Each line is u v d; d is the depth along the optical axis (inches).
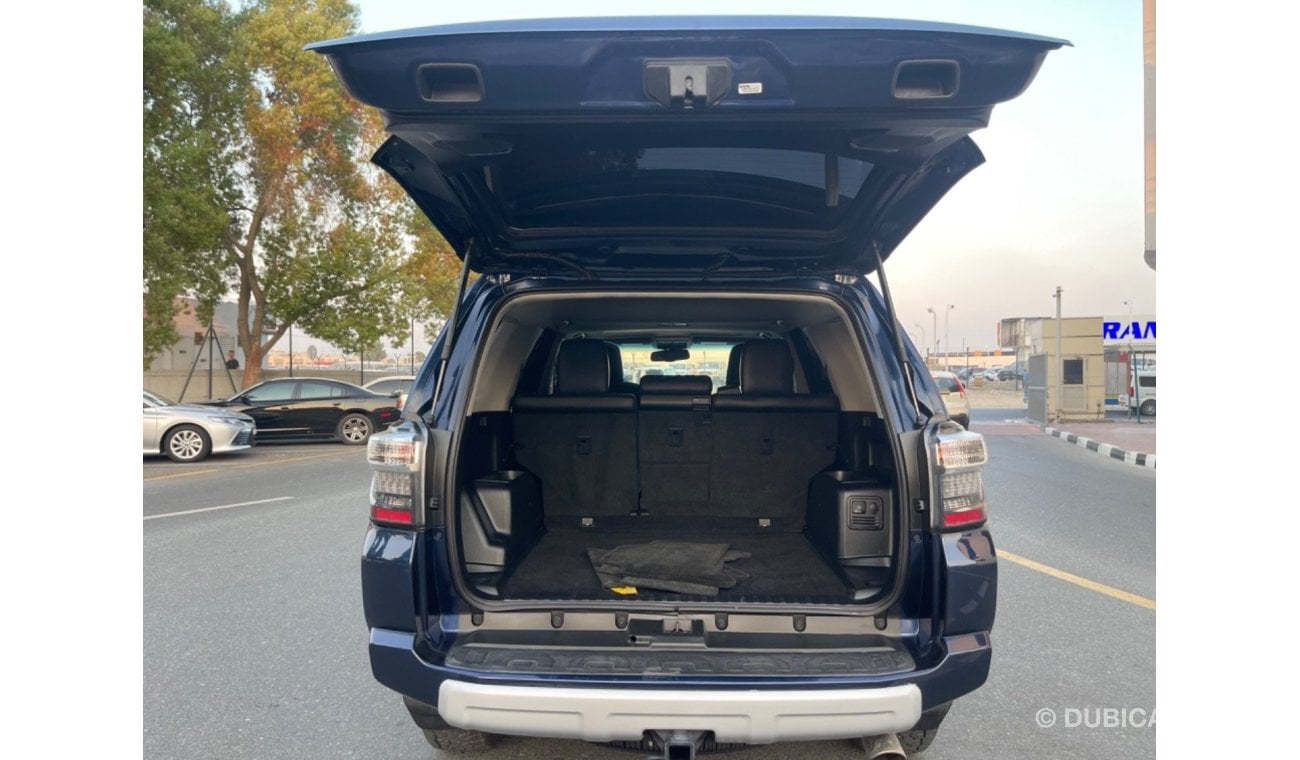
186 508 354.0
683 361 204.7
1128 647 180.9
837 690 99.1
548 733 98.9
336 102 945.5
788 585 132.2
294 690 158.9
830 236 121.6
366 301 1031.6
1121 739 138.9
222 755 133.6
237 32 928.3
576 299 127.3
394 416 654.5
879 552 137.1
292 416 675.4
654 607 113.4
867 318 123.3
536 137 101.0
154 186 807.1
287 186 978.1
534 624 114.3
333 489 408.8
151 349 884.0
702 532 170.4
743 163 109.3
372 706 152.1
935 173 110.1
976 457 110.4
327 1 952.9
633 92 89.9
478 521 129.9
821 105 90.3
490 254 125.0
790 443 169.0
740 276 126.3
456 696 100.7
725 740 97.6
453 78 90.5
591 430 169.3
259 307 1010.7
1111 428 808.9
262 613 204.2
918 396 116.5
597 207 117.9
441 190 112.6
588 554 150.2
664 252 124.5
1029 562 255.4
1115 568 248.2
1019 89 88.8
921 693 102.3
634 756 131.7
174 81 829.8
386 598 109.5
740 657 108.3
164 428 537.0
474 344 121.9
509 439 160.9
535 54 87.4
